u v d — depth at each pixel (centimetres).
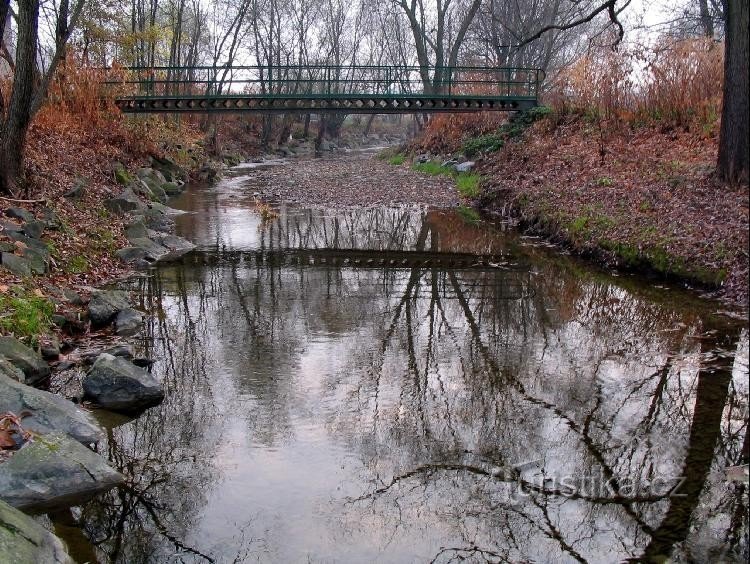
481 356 724
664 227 1047
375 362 712
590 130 1752
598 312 866
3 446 496
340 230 1507
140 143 2191
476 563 392
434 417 580
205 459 514
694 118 1444
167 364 711
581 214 1247
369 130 6400
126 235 1320
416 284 1043
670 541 407
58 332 777
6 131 1225
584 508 445
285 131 4616
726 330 754
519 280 1051
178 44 3156
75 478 470
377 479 484
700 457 498
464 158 2297
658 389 620
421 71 3086
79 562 399
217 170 2717
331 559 396
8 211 1100
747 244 890
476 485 475
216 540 416
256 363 713
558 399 609
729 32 1070
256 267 1166
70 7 1869
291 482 480
